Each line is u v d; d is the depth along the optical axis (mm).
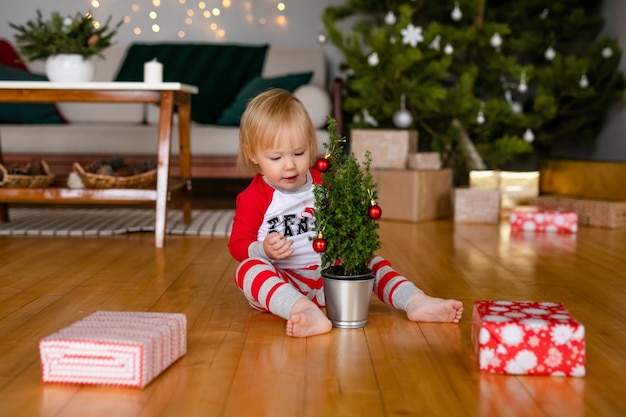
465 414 1070
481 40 4051
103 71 4699
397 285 1637
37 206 4113
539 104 4074
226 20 5035
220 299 1811
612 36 4395
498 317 1275
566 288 1982
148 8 5000
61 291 1904
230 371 1253
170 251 2578
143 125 4449
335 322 1532
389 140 3719
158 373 1229
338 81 4176
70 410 1082
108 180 2770
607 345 1433
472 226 3404
